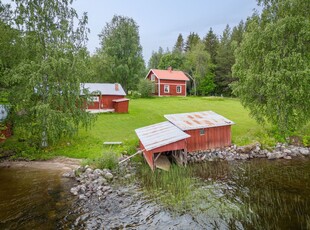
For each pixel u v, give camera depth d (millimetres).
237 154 16781
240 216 8883
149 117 26734
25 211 9578
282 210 9211
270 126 21188
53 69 15695
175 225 8461
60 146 17891
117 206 9945
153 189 11531
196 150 17156
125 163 15344
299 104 17156
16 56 16062
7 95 15844
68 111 16594
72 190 11430
